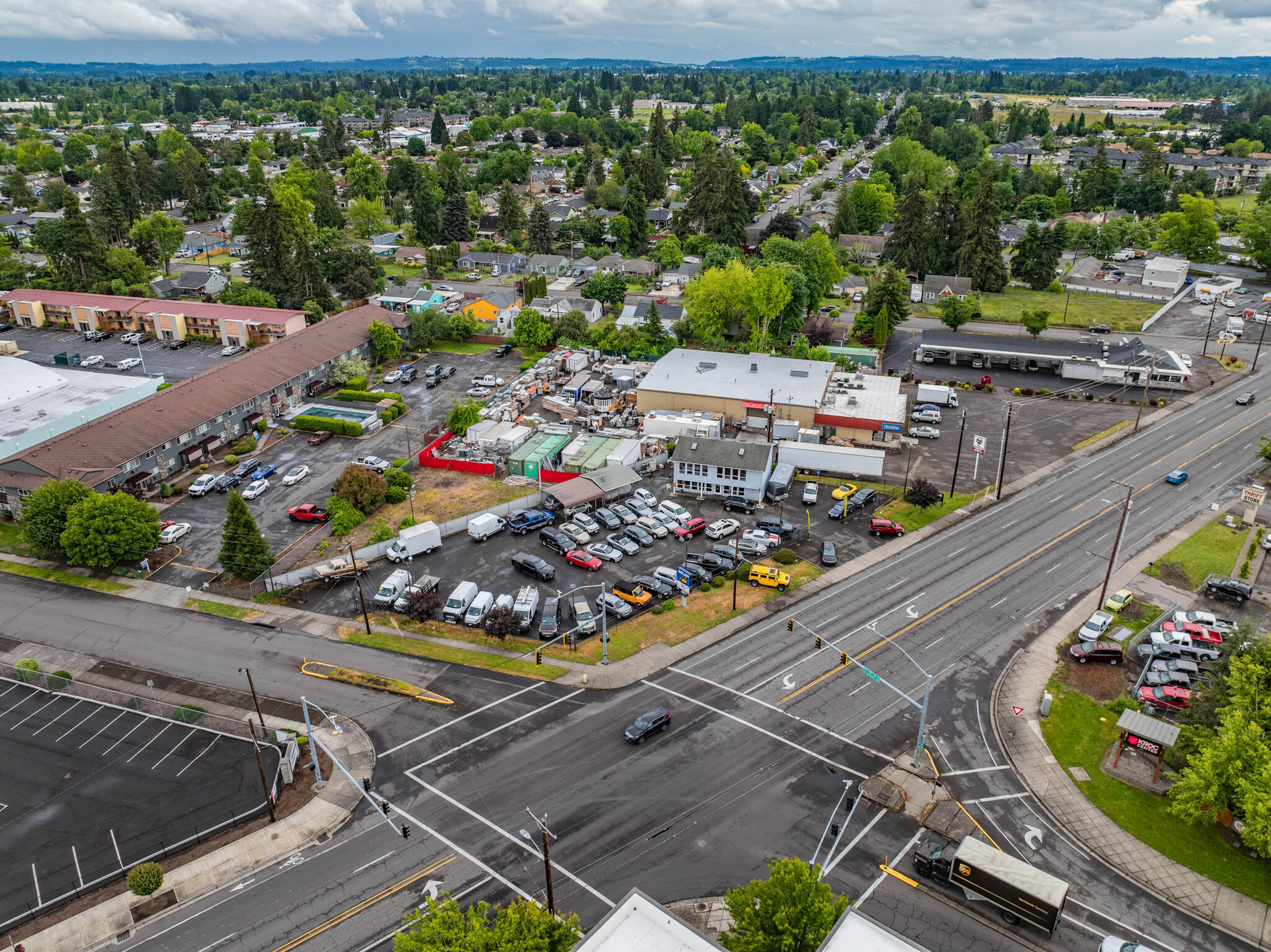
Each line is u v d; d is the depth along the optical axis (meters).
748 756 51.91
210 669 60.97
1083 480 88.06
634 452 91.62
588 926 40.59
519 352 133.00
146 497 85.94
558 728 54.56
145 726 55.88
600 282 158.25
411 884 43.69
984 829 46.59
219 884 44.09
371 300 158.88
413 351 133.25
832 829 46.53
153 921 42.16
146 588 71.19
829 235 197.88
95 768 52.28
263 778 46.94
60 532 73.38
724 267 164.62
